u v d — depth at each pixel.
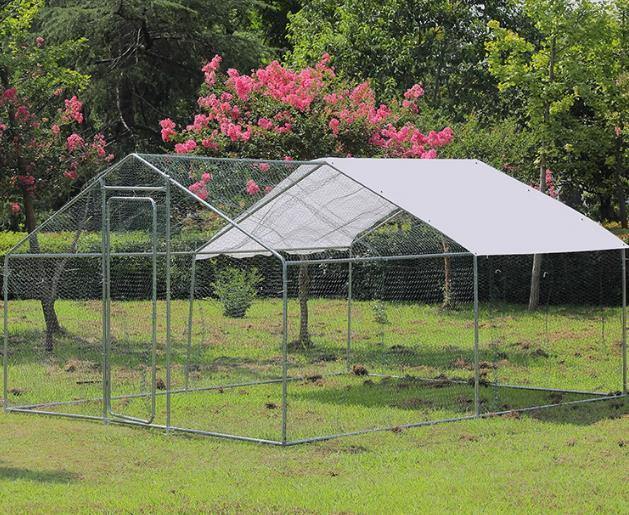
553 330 18.39
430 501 7.36
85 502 7.41
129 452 9.11
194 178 12.10
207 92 18.50
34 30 26.94
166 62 28.09
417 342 17.16
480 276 22.59
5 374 11.34
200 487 7.82
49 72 17.34
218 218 12.45
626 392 12.14
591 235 12.22
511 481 7.93
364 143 17.53
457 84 31.53
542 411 10.98
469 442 9.38
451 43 31.06
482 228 11.33
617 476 8.07
